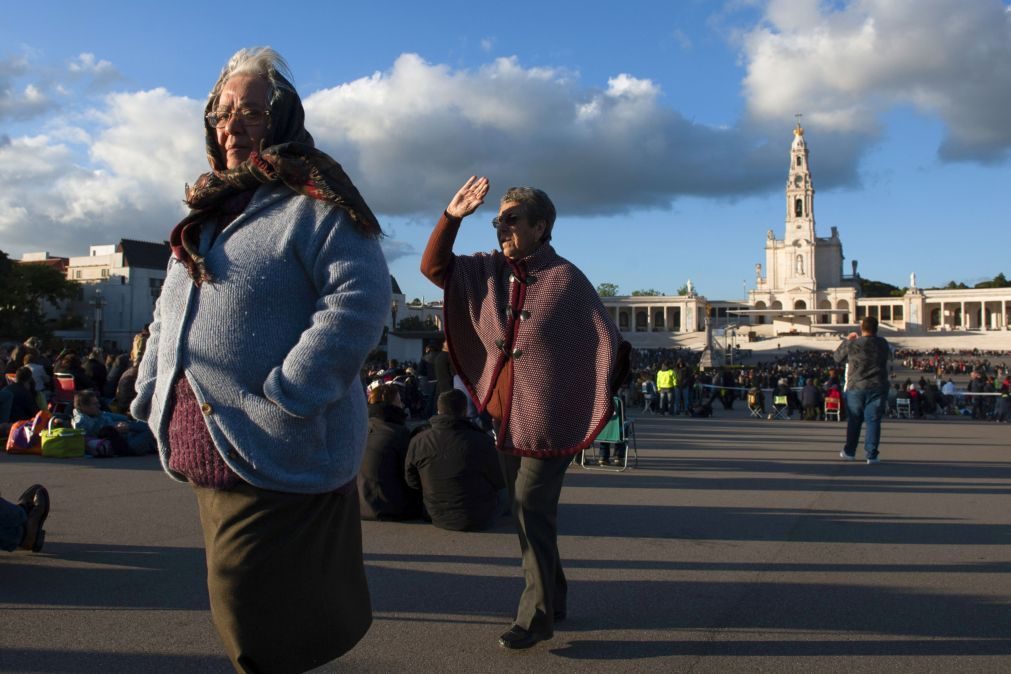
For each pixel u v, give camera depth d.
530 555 3.96
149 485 8.80
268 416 2.23
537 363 3.95
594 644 4.11
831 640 4.20
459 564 5.70
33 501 5.62
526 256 4.14
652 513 7.70
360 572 2.58
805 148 125.81
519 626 3.95
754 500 8.45
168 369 2.35
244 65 2.60
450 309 4.20
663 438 16.41
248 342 2.29
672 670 3.78
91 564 5.53
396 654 3.93
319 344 2.22
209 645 4.02
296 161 2.35
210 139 2.69
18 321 70.81
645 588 5.13
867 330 12.01
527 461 3.98
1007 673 3.78
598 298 4.12
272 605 2.27
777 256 127.75
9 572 5.29
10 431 11.46
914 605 4.80
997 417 26.84
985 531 6.93
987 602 4.87
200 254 2.39
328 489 2.33
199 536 6.37
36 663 3.76
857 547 6.30
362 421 2.53
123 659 3.82
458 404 7.04
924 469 11.12
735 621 4.49
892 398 29.00
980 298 121.62
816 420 24.53
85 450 11.17
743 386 38.84
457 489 6.73
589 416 3.93
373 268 2.38
